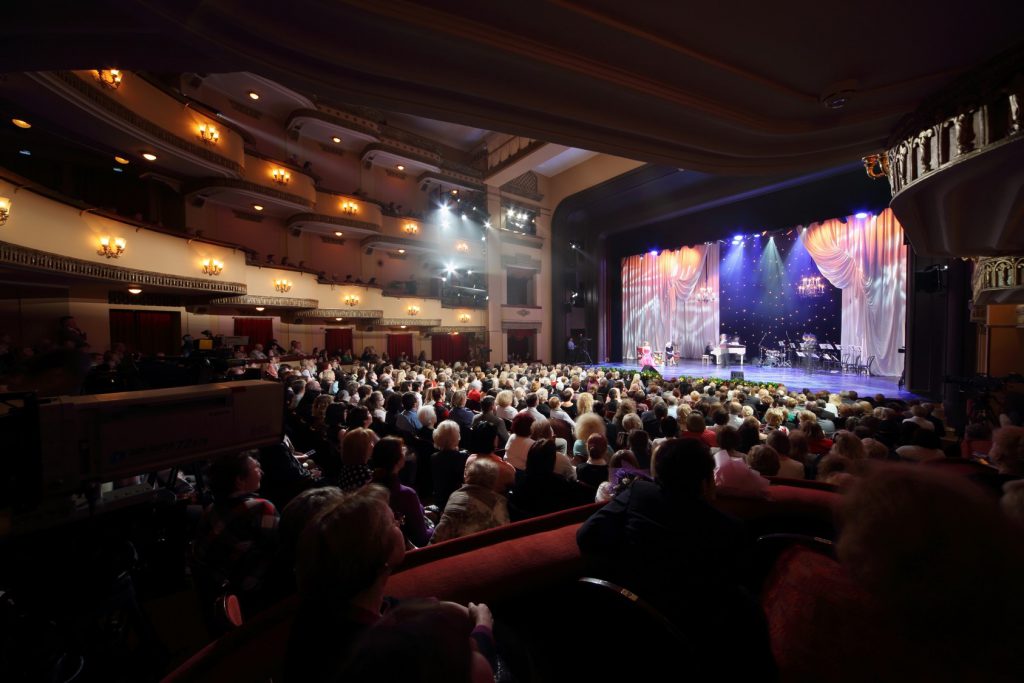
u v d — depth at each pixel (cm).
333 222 1745
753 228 1798
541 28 381
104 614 184
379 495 121
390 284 2123
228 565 203
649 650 128
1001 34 385
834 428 619
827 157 623
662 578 138
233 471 211
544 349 2503
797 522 218
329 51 388
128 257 939
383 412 645
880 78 450
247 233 1644
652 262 2373
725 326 2169
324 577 105
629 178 1978
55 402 152
